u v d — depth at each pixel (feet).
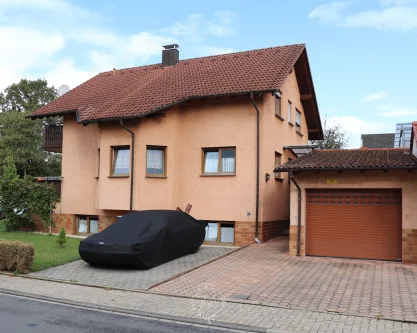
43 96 167.43
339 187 44.19
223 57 69.15
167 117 57.00
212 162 57.16
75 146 65.46
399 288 31.94
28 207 63.98
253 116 54.44
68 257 44.37
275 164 60.03
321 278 35.29
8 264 39.34
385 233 43.01
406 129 122.21
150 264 39.78
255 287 32.76
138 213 45.03
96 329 23.20
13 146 142.10
